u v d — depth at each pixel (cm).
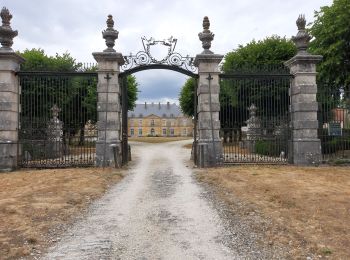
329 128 1631
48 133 1559
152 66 1528
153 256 536
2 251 551
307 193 912
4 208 779
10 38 1469
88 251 557
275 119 1616
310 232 616
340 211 741
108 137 1498
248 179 1141
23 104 1769
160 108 10962
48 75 1491
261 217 716
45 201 851
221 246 573
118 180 1199
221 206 823
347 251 537
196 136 1612
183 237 618
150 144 4631
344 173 1280
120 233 643
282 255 530
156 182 1168
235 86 2166
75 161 1593
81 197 910
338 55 2005
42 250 563
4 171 1414
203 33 1537
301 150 1514
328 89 1638
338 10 2017
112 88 1499
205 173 1314
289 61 1565
